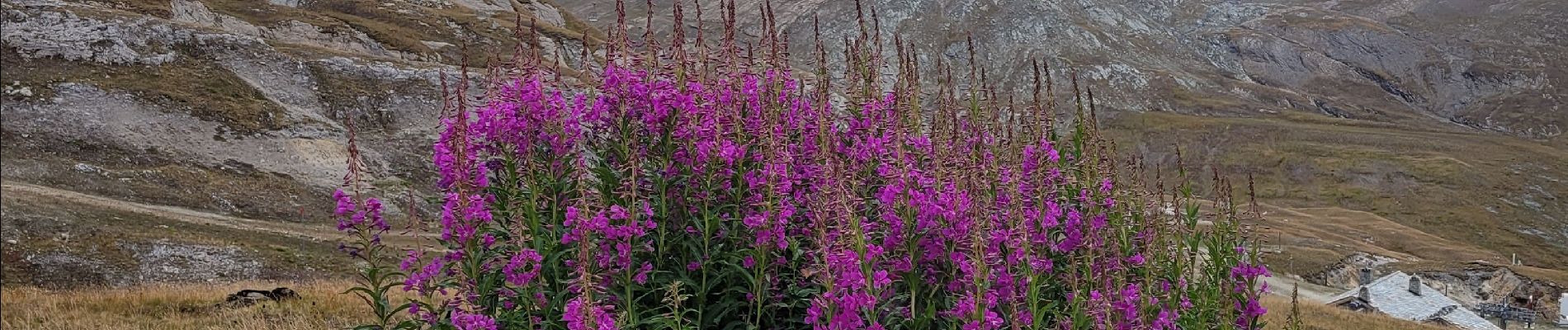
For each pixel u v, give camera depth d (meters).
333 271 44.78
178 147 70.38
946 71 7.22
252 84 82.06
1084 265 6.43
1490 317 73.81
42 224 43.69
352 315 15.03
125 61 79.31
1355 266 79.94
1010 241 5.99
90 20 81.38
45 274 39.84
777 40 6.87
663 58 6.46
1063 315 6.20
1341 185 175.75
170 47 82.44
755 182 6.00
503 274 6.01
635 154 5.85
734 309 6.17
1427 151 197.25
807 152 6.73
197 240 45.25
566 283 5.64
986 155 7.10
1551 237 147.50
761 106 6.48
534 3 150.25
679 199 6.26
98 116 71.00
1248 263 7.96
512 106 6.15
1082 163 7.24
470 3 136.88
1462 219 153.62
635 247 5.89
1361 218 127.88
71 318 15.62
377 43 102.44
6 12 80.25
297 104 81.88
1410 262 86.88
